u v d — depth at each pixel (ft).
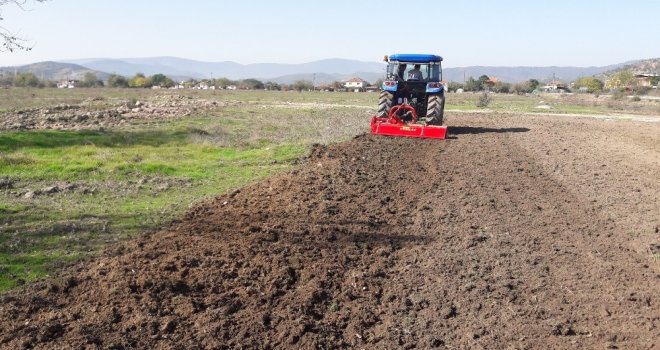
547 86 361.92
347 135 54.19
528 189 31.07
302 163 38.17
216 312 15.24
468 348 14.03
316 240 21.38
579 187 31.99
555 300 16.70
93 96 150.10
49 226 22.52
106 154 40.96
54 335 13.79
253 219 24.00
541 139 55.67
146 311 15.05
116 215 24.67
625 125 79.87
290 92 253.44
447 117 87.25
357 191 29.50
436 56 55.21
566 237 22.59
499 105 137.18
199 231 22.26
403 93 56.75
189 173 35.17
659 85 270.26
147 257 19.08
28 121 66.28
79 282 17.01
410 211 26.00
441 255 20.21
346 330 14.93
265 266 18.57
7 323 14.30
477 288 17.40
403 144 47.73
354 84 410.93
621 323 15.31
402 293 17.08
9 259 18.66
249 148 46.96
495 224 24.08
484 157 41.83
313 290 16.87
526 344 14.20
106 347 13.23
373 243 21.38
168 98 133.39
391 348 14.02
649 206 27.76
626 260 20.06
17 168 34.55
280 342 14.12
